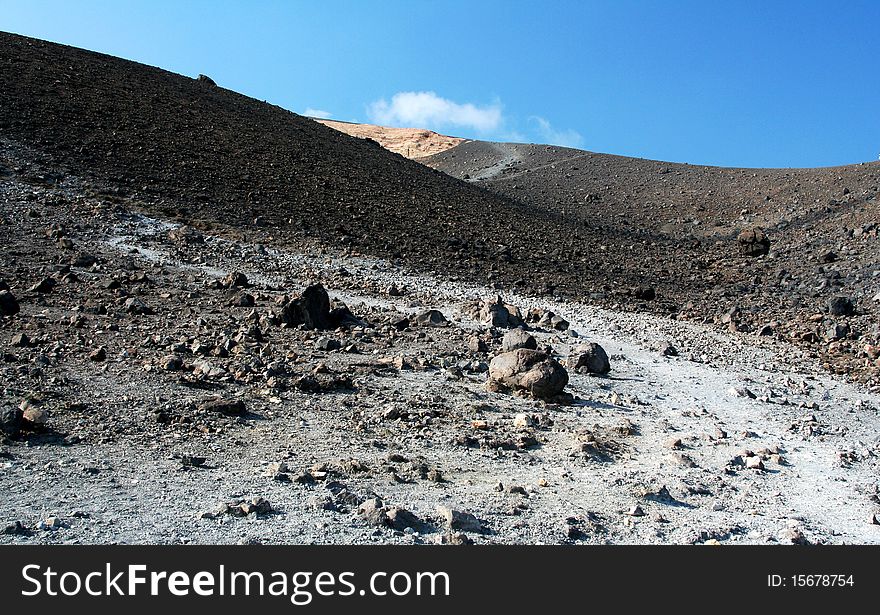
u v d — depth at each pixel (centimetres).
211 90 7569
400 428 1030
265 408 1074
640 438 1100
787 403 1434
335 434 980
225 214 3594
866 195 6612
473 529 685
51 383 1087
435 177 6938
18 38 6500
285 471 809
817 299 3266
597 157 11781
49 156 3750
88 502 676
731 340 2303
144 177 3866
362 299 2459
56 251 2489
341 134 8088
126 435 894
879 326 2477
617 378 1557
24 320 1587
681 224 7231
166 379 1173
